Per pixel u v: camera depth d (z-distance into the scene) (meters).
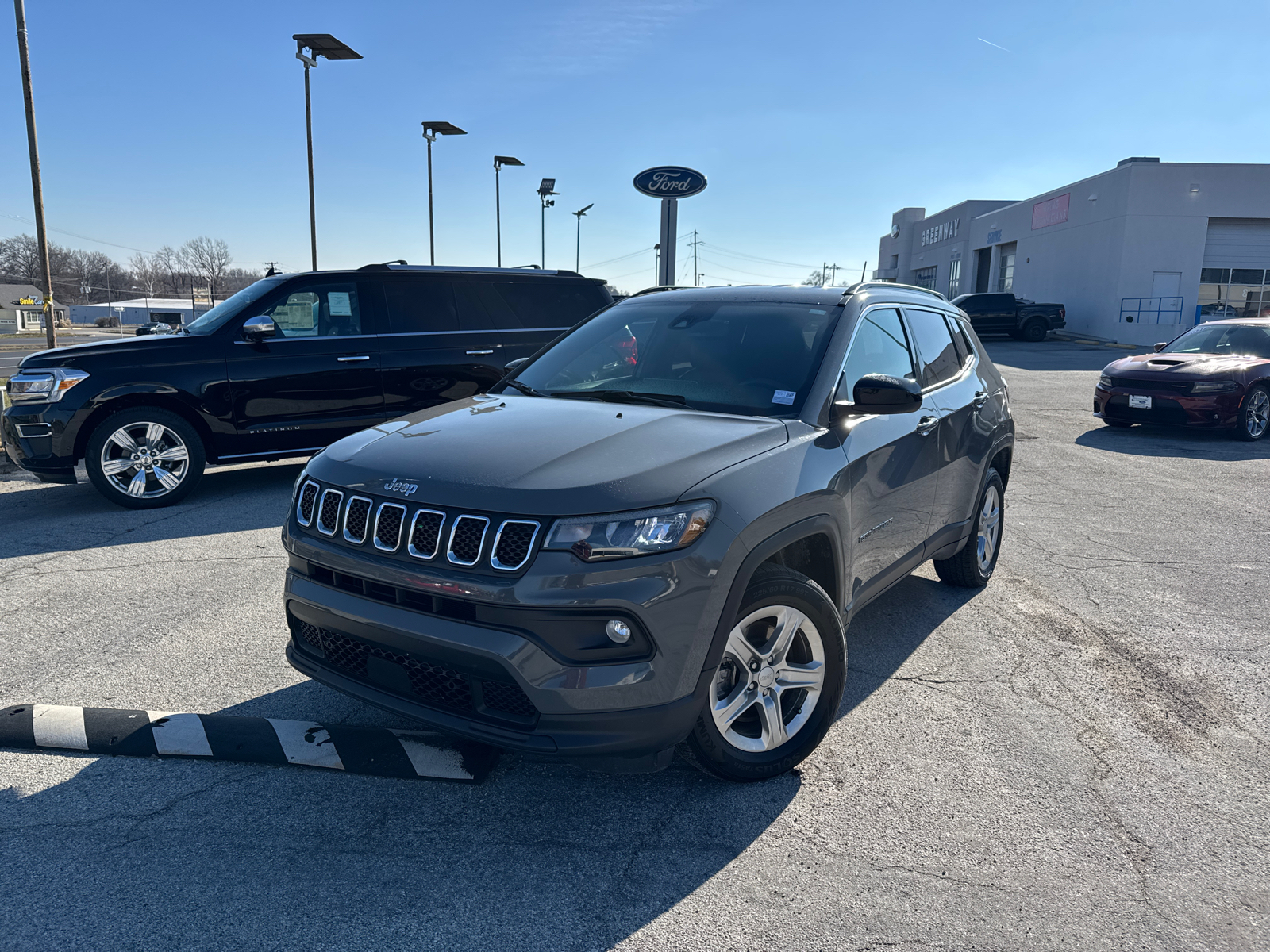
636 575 2.32
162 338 6.62
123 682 3.53
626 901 2.27
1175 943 2.14
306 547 2.74
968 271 45.75
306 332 7.01
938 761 3.04
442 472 2.54
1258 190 29.56
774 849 2.51
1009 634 4.26
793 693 2.97
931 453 3.86
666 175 24.59
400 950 2.07
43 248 15.81
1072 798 2.81
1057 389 16.52
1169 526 6.45
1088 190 32.81
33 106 15.41
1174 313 30.38
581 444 2.65
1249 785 2.91
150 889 2.27
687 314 3.79
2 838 2.47
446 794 2.76
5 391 8.24
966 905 2.27
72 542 5.62
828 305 3.58
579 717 2.31
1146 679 3.75
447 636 2.36
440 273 7.60
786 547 2.84
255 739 2.99
